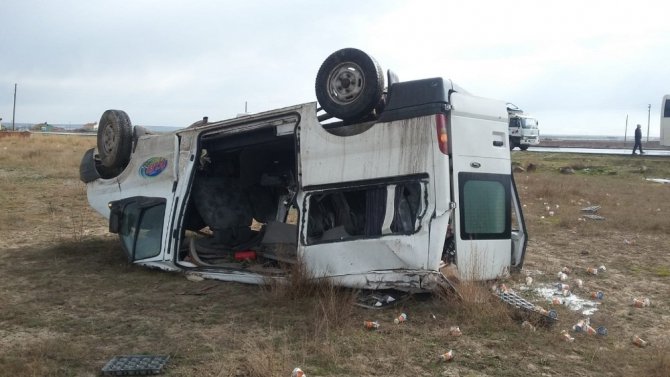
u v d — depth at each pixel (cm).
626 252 988
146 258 788
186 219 803
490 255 666
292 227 782
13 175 1927
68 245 961
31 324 564
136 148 849
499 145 690
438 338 527
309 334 530
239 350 496
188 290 689
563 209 1484
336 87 650
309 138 669
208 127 764
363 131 640
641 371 462
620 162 2872
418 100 608
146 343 513
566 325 576
